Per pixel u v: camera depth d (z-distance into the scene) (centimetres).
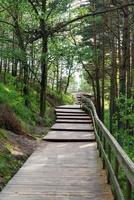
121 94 1769
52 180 913
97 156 1240
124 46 1931
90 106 2505
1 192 806
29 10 2273
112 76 2845
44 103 2431
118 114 1925
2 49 2128
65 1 2381
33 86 3597
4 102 1595
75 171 1013
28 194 792
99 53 3281
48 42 2472
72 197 775
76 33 3372
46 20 2219
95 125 1752
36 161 1143
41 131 1878
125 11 1916
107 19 2528
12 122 1504
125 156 596
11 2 2100
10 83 2784
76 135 1728
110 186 840
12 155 1142
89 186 861
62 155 1254
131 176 517
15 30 2288
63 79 6044
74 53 2369
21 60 2242
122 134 1781
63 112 2767
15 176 948
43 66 2461
